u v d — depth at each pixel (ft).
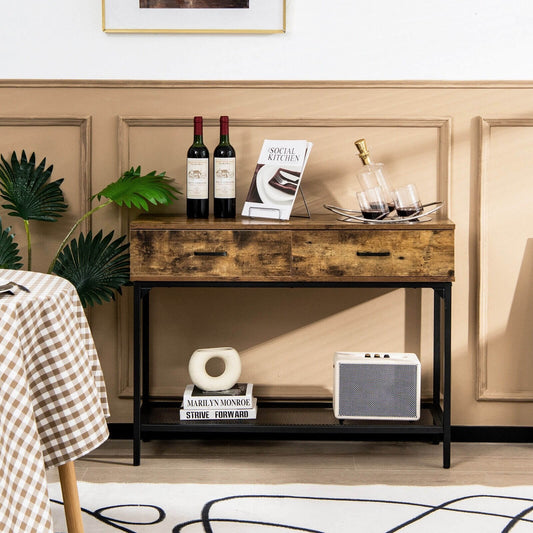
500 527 8.12
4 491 5.33
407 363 9.91
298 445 10.66
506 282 10.69
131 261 9.41
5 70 10.48
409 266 9.31
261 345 10.89
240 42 10.44
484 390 10.81
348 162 10.59
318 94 10.47
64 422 6.23
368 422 10.10
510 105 10.43
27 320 5.78
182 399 10.93
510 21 10.34
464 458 10.20
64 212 10.69
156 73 10.50
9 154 10.60
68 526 7.01
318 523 8.20
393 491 9.07
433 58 10.42
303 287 9.83
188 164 9.96
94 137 10.57
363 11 10.38
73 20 10.42
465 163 10.52
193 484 9.26
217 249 9.37
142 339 10.87
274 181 9.96
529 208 10.56
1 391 5.42
